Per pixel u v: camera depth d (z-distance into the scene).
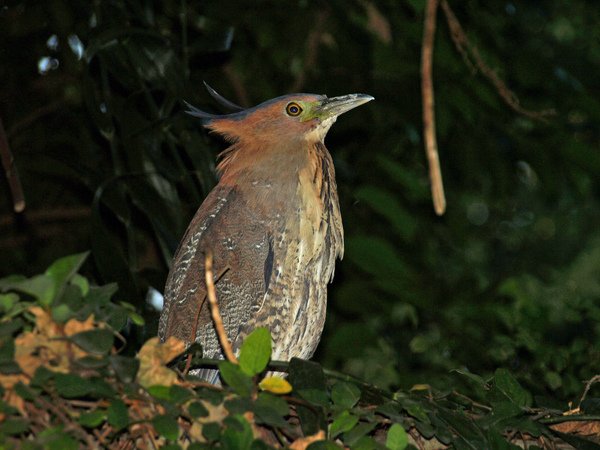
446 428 5.91
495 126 13.97
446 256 16.30
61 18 12.85
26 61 14.12
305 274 8.55
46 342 5.23
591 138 14.38
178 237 9.80
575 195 14.45
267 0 13.60
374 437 6.23
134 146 9.99
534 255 20.73
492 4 13.68
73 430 5.09
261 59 13.77
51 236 13.69
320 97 9.34
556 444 6.50
